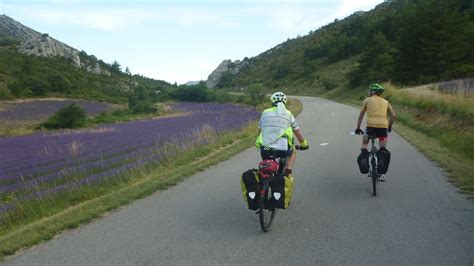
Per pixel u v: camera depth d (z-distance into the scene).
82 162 14.88
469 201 6.90
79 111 38.00
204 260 4.78
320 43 135.25
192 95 95.19
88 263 4.81
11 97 67.44
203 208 7.05
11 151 20.22
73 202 9.01
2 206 8.61
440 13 53.31
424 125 17.83
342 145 14.05
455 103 17.78
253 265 4.59
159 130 27.20
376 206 6.78
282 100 6.26
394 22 101.81
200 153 13.62
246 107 59.56
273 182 5.61
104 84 109.75
